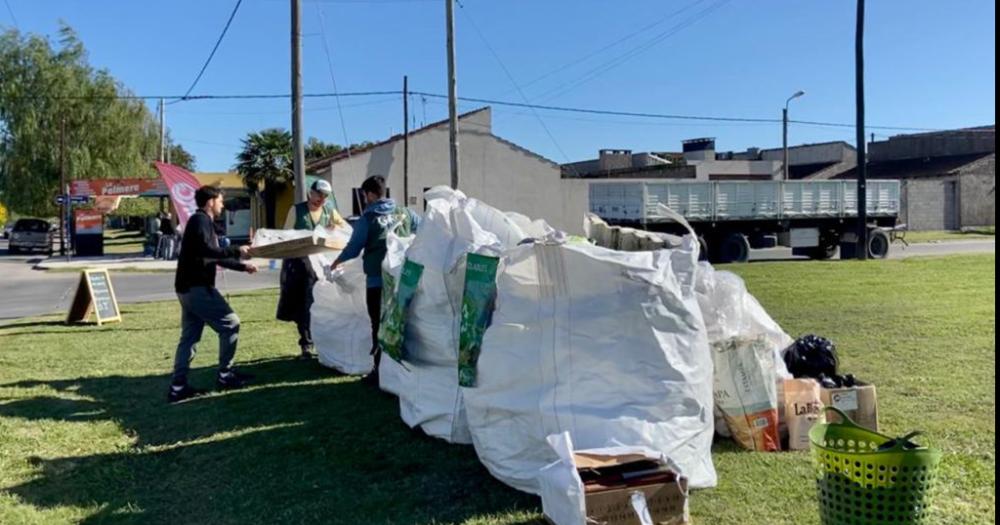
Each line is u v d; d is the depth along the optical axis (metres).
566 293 3.73
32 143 34.78
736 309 4.64
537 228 4.50
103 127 36.38
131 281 19.02
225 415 5.45
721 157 61.06
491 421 3.93
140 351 8.21
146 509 3.78
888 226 24.86
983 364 6.48
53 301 14.58
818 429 3.18
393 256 5.31
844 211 23.67
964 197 43.88
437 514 3.57
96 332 9.69
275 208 34.94
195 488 4.05
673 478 3.25
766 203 22.56
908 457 2.71
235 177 39.44
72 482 4.15
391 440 4.73
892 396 5.43
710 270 4.69
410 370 5.01
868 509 2.76
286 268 7.52
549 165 35.38
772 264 18.84
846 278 14.37
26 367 7.32
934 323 8.72
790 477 3.88
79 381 6.66
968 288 12.40
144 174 38.22
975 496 3.57
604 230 5.80
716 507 3.52
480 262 4.00
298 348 8.18
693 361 3.69
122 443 4.86
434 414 4.70
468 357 4.01
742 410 4.34
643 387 3.60
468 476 4.06
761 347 4.39
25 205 35.47
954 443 4.34
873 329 8.36
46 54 35.44
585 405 3.62
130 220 63.03
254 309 11.90
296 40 12.82
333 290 7.02
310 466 4.31
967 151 47.34
